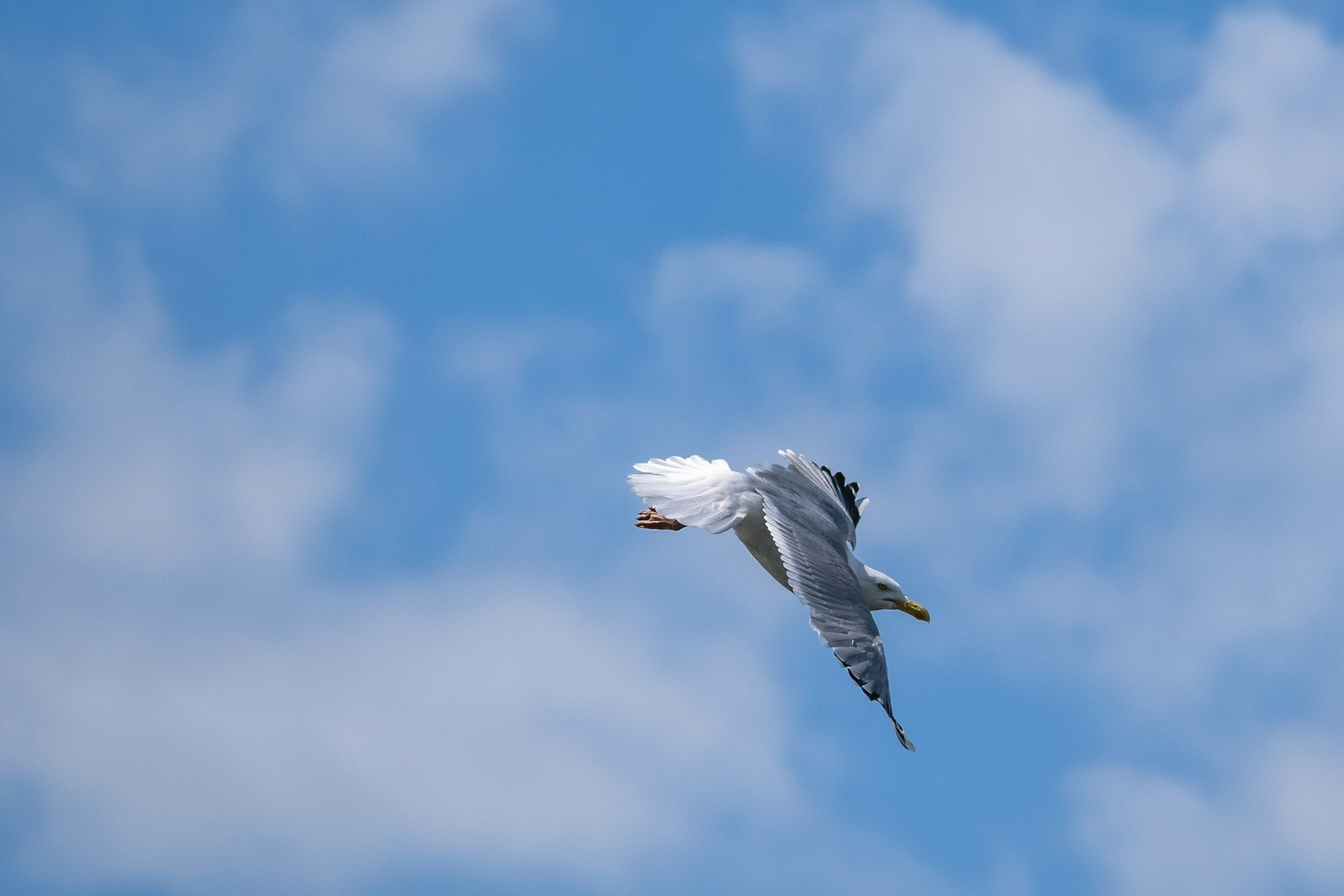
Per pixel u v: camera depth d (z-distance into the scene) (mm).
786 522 17703
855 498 20516
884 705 15219
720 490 18375
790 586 16812
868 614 16547
